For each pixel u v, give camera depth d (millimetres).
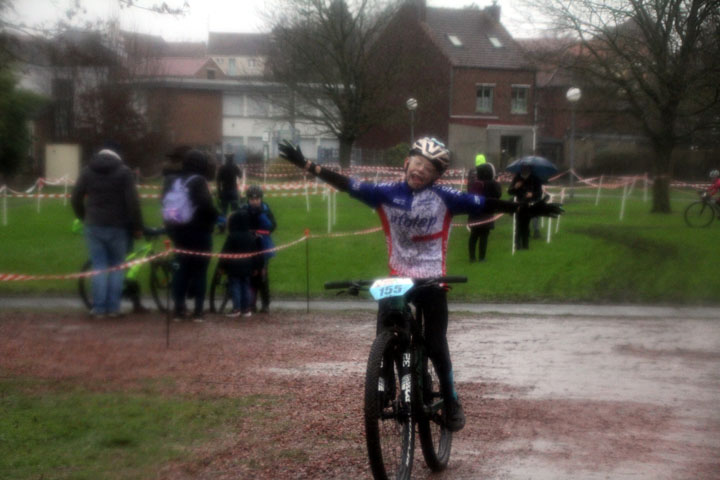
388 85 54062
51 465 5551
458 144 62594
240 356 9164
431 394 5535
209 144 66688
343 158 55281
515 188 19891
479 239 20438
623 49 29969
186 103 66188
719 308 13156
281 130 64188
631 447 6059
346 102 54219
